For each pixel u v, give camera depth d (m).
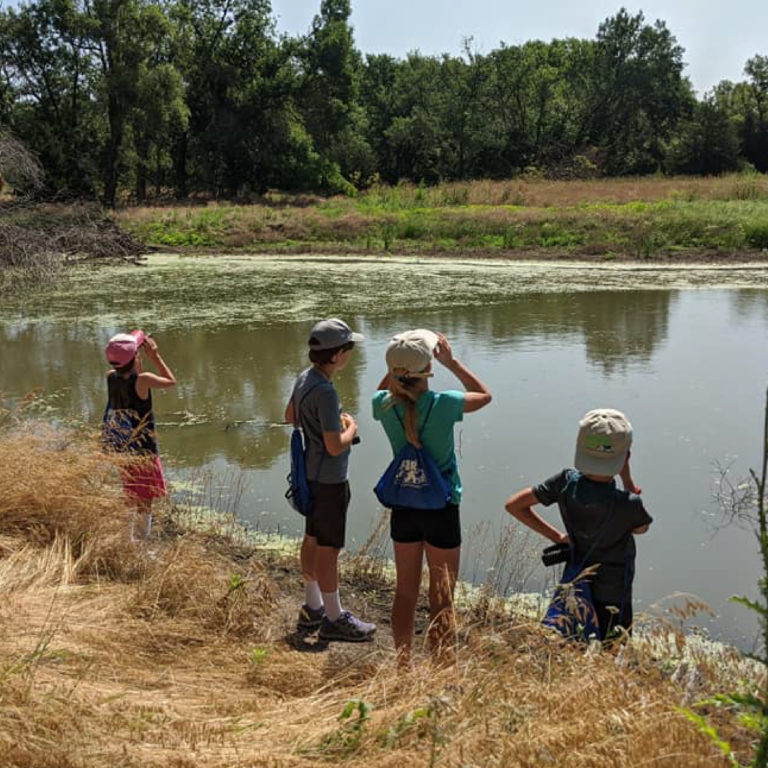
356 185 72.38
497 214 32.53
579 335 14.48
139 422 5.91
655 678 3.23
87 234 27.27
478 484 7.73
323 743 3.11
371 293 20.17
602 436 3.79
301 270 25.42
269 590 5.32
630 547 3.85
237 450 8.92
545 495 3.99
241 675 4.10
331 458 4.73
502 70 79.12
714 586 5.86
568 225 30.20
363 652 4.63
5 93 53.22
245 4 60.53
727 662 3.53
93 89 52.94
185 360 13.16
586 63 89.12
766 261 24.97
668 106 87.69
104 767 2.88
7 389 11.48
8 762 2.83
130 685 3.76
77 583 5.03
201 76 60.44
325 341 4.58
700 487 7.52
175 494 7.68
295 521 7.13
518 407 10.09
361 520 7.13
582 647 3.53
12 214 21.84
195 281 23.02
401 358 4.14
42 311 18.14
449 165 78.69
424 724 3.00
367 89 85.81
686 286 20.39
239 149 60.84
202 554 5.69
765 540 2.57
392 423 4.29
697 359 12.48
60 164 51.91
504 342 14.02
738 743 2.83
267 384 11.60
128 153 55.53
